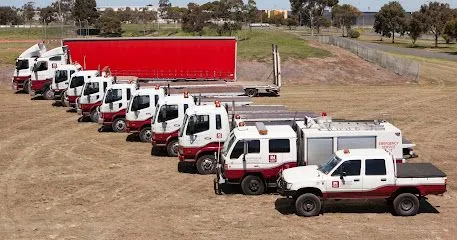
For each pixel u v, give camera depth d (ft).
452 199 59.26
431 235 48.75
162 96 86.22
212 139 68.49
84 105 102.27
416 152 81.00
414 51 262.47
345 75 168.04
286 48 201.36
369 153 54.08
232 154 59.88
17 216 54.75
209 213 55.06
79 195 61.31
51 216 54.65
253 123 67.15
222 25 271.69
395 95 137.18
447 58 227.81
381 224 51.62
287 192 53.62
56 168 72.84
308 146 58.85
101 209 56.65
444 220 52.65
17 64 138.10
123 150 82.58
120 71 131.23
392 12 337.31
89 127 100.01
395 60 171.94
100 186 64.64
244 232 49.78
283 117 68.18
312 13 446.60
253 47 208.03
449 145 85.66
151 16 412.98
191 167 72.90
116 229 50.88
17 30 334.65
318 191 53.57
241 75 166.50
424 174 53.16
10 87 152.15
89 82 101.71
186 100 77.10
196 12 276.00
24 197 60.70
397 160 59.72
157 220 53.21
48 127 100.27
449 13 305.53
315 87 154.30
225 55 129.80
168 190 63.00
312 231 49.88
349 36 379.35
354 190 53.11
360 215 54.24
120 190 63.05
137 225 51.88
